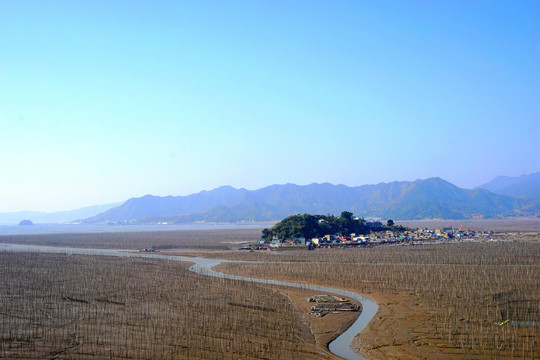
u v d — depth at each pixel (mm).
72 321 91625
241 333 84688
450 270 160500
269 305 108312
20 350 73938
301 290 130125
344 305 107562
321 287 135500
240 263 197375
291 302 113750
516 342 77938
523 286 126125
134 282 139000
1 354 71750
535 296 108312
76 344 77250
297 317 98688
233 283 138750
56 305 106125
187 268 180875
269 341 80500
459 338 80500
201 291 124125
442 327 87312
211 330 86062
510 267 168000
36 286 131625
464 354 72688
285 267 178875
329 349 78000
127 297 115375
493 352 73312
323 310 104125
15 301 110562
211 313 98750
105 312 99188
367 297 120250
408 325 89938
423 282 136000
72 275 154375
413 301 111500
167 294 119250
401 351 75312
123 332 84312
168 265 190000
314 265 183750
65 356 71438
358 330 89062
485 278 140875
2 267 177250
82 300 111750
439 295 116000
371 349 77188
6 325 88312
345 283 140375
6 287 130000
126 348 75438
